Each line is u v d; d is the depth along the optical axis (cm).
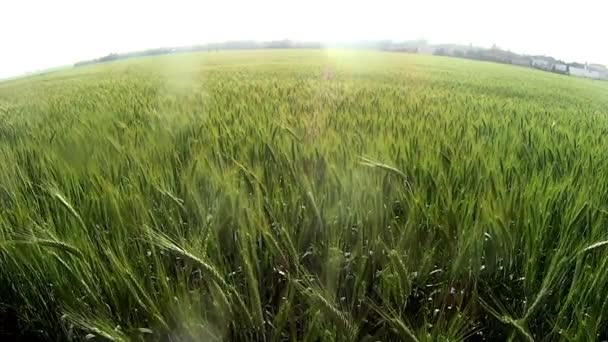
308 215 230
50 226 217
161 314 174
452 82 1633
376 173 267
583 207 222
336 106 696
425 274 202
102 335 164
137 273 194
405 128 452
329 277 188
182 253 178
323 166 287
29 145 396
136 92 1141
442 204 243
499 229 210
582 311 166
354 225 230
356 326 169
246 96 867
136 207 232
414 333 174
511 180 288
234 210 225
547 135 459
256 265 205
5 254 212
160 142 375
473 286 206
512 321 162
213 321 176
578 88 1752
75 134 446
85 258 196
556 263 193
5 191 282
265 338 177
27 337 204
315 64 2503
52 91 1505
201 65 2591
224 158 327
